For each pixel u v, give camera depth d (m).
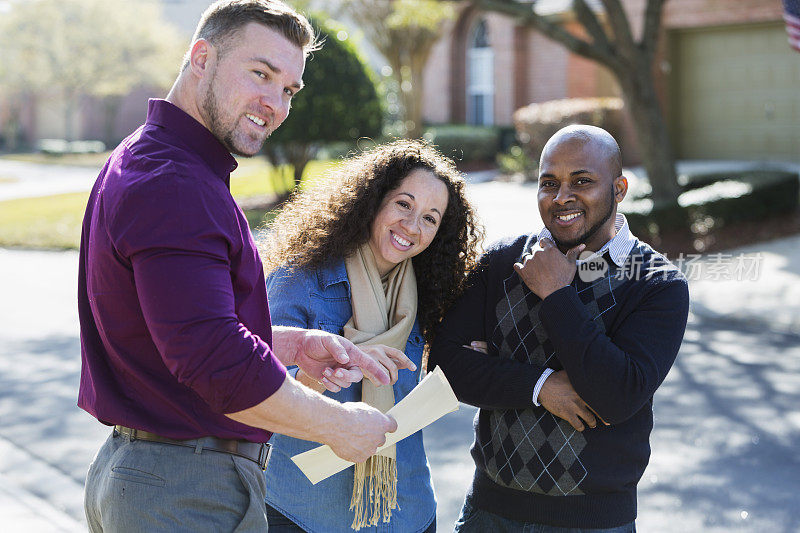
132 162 2.00
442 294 2.77
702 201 12.09
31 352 7.80
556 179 2.49
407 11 19.86
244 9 2.04
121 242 1.92
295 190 3.01
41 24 40.31
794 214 13.33
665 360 2.38
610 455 2.42
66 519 4.46
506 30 23.12
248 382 1.88
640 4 20.16
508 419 2.53
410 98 20.86
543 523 2.46
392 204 2.66
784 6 10.02
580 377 2.31
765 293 9.14
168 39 41.25
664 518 4.36
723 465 5.02
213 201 1.98
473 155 22.59
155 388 2.06
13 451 5.45
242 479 2.15
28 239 14.20
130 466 2.09
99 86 41.12
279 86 2.08
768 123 19.83
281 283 2.70
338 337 2.36
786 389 6.36
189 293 1.87
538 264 2.41
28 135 48.53
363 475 2.54
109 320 2.05
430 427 5.86
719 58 20.45
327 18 16.70
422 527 2.72
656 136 12.90
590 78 21.77
